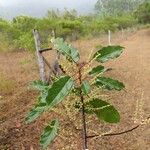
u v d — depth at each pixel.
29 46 18.30
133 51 27.11
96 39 40.53
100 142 8.02
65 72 2.55
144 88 13.34
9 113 9.31
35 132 8.04
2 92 11.42
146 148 8.05
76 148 7.20
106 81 2.68
